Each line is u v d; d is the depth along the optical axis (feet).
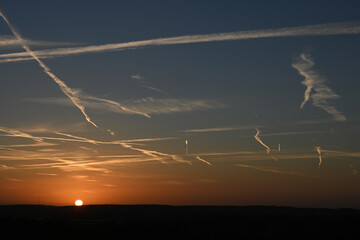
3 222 224.33
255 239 206.69
